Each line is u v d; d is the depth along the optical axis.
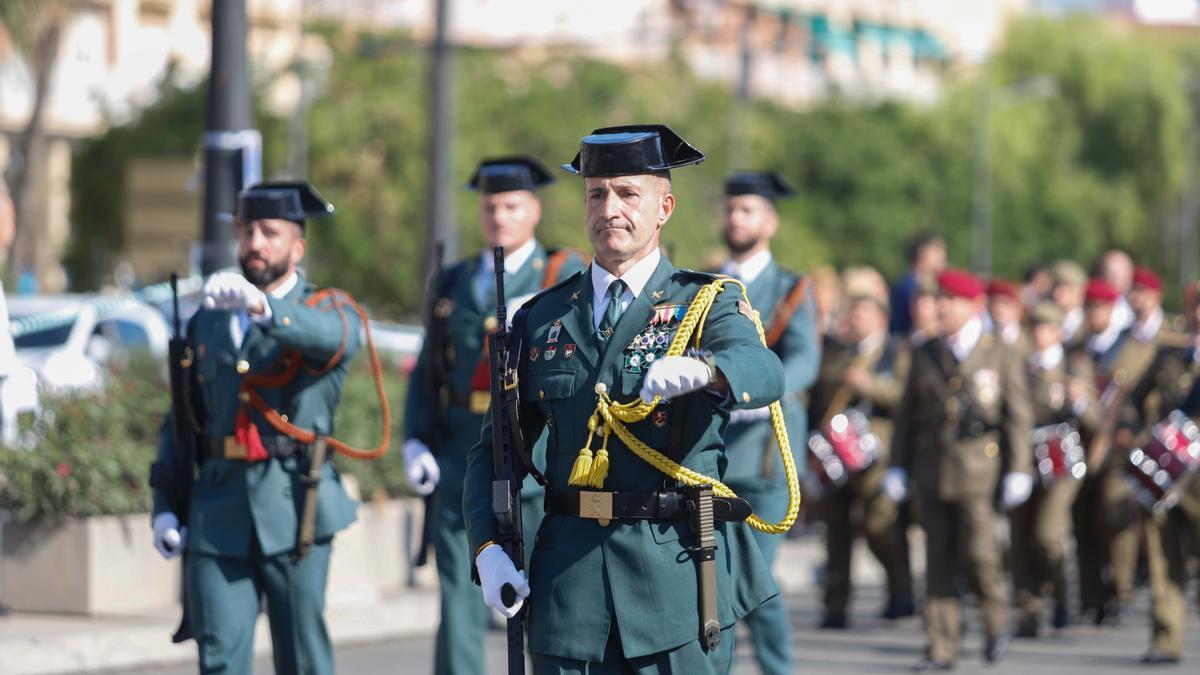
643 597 13.09
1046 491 31.02
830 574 31.67
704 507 13.12
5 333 23.06
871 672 26.88
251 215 18.84
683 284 13.38
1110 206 141.12
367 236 92.12
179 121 94.25
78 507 26.53
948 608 27.14
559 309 13.58
